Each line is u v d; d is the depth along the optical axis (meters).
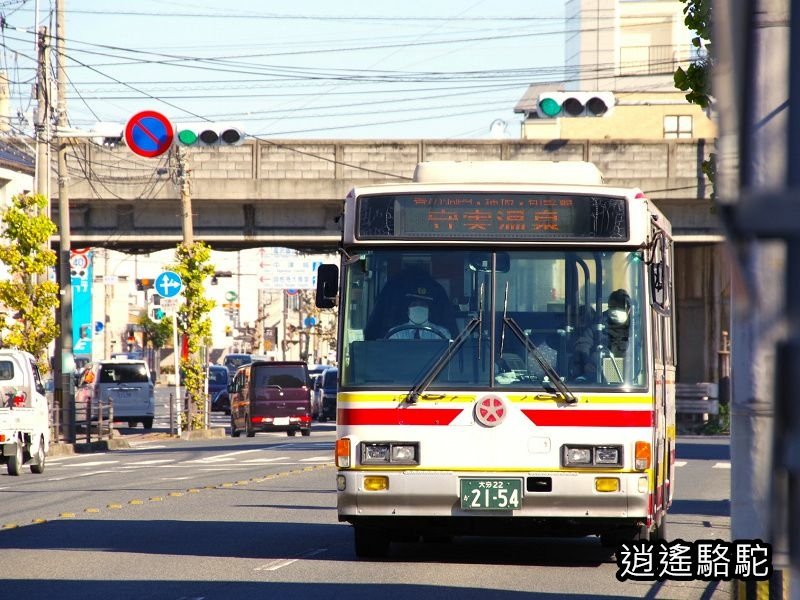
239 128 67.19
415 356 28.20
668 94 189.75
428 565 29.75
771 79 5.79
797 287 5.31
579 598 24.72
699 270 126.94
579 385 27.83
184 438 108.69
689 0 26.75
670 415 34.06
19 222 84.62
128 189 112.44
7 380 64.38
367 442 27.98
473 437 27.75
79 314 132.12
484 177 29.84
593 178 30.06
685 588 27.30
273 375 109.38
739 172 5.59
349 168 111.81
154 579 27.19
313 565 29.59
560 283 28.36
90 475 63.19
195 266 110.75
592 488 27.45
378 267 28.73
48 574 28.14
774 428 5.46
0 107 115.50
